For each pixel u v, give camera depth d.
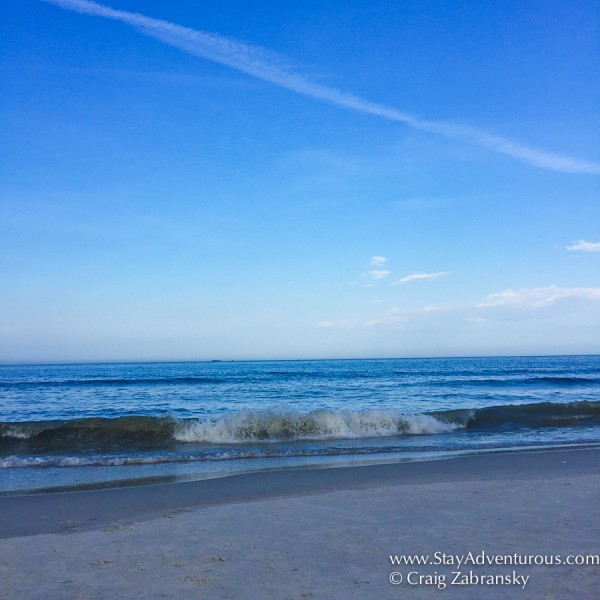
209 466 9.62
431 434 14.05
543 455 9.95
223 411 20.69
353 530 5.16
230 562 4.33
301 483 7.62
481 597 3.63
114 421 13.65
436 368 68.19
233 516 5.78
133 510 6.27
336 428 13.95
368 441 12.76
